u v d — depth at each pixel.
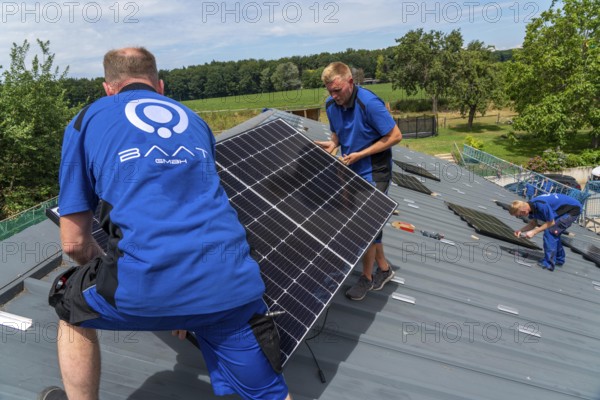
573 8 31.75
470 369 3.53
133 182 1.79
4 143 19.41
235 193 2.96
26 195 19.38
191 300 1.74
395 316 4.06
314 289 2.62
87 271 1.93
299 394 2.83
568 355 4.31
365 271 4.12
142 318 1.79
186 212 1.82
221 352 1.97
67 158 1.93
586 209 17.67
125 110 1.95
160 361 2.80
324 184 3.48
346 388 2.96
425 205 9.13
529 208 7.23
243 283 1.87
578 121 31.14
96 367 2.02
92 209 2.04
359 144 4.00
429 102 56.59
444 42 46.16
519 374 3.71
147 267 1.68
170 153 1.88
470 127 45.50
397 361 3.41
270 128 3.75
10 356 2.68
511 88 35.84
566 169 27.48
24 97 19.44
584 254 8.74
